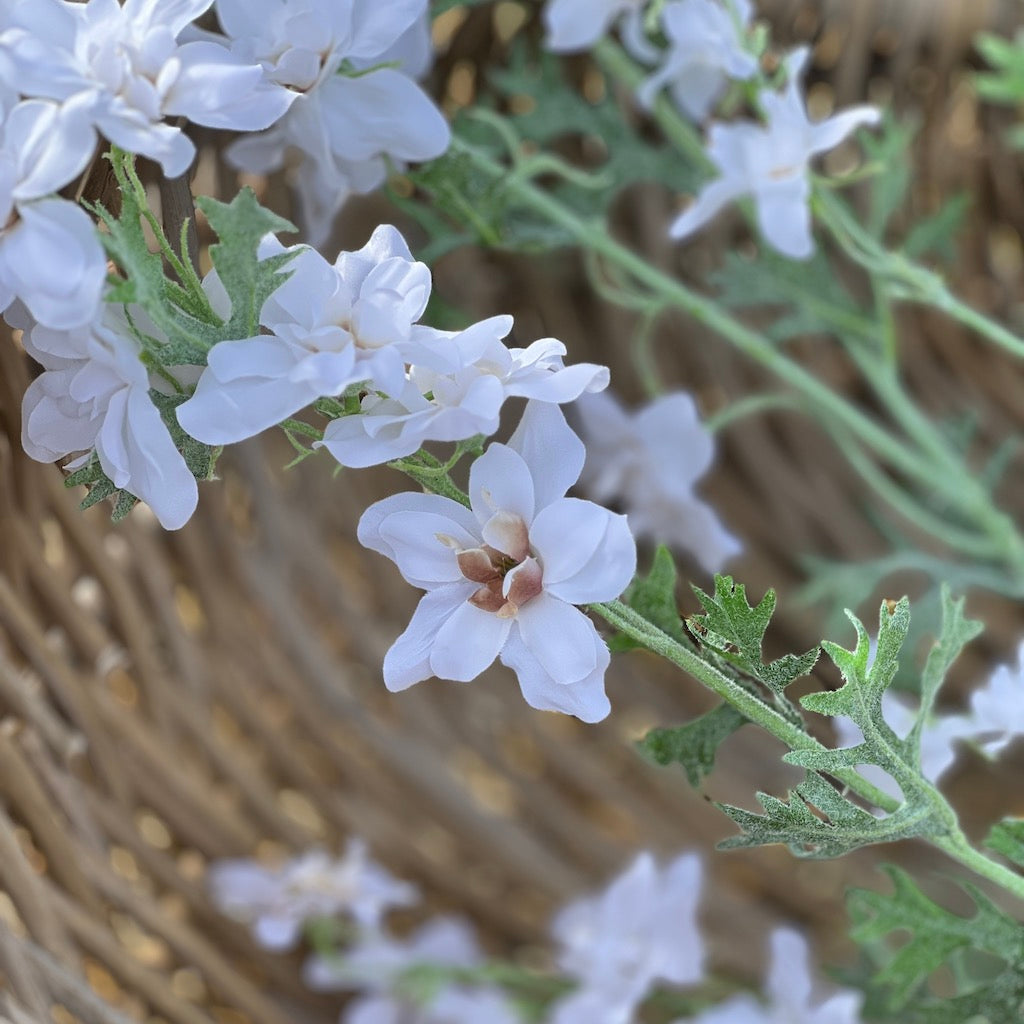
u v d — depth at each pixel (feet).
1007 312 4.56
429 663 2.37
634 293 3.67
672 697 4.57
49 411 2.40
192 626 4.22
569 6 3.11
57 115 2.30
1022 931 2.58
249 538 4.40
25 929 2.82
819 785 2.39
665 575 2.47
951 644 2.43
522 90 3.57
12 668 2.99
